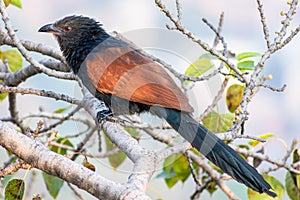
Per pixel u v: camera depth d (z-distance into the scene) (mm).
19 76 11234
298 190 10898
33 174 11617
